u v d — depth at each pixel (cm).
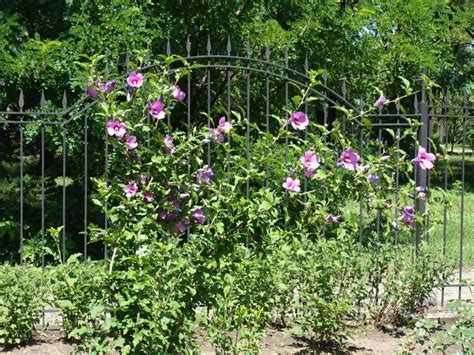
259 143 437
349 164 433
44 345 521
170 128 420
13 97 874
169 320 381
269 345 534
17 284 519
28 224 892
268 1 938
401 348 518
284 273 544
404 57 1028
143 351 395
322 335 532
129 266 405
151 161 398
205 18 909
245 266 439
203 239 404
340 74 998
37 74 833
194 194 401
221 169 432
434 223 495
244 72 954
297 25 952
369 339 559
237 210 408
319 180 461
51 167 905
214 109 991
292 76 955
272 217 437
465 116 625
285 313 573
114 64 837
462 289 721
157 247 394
